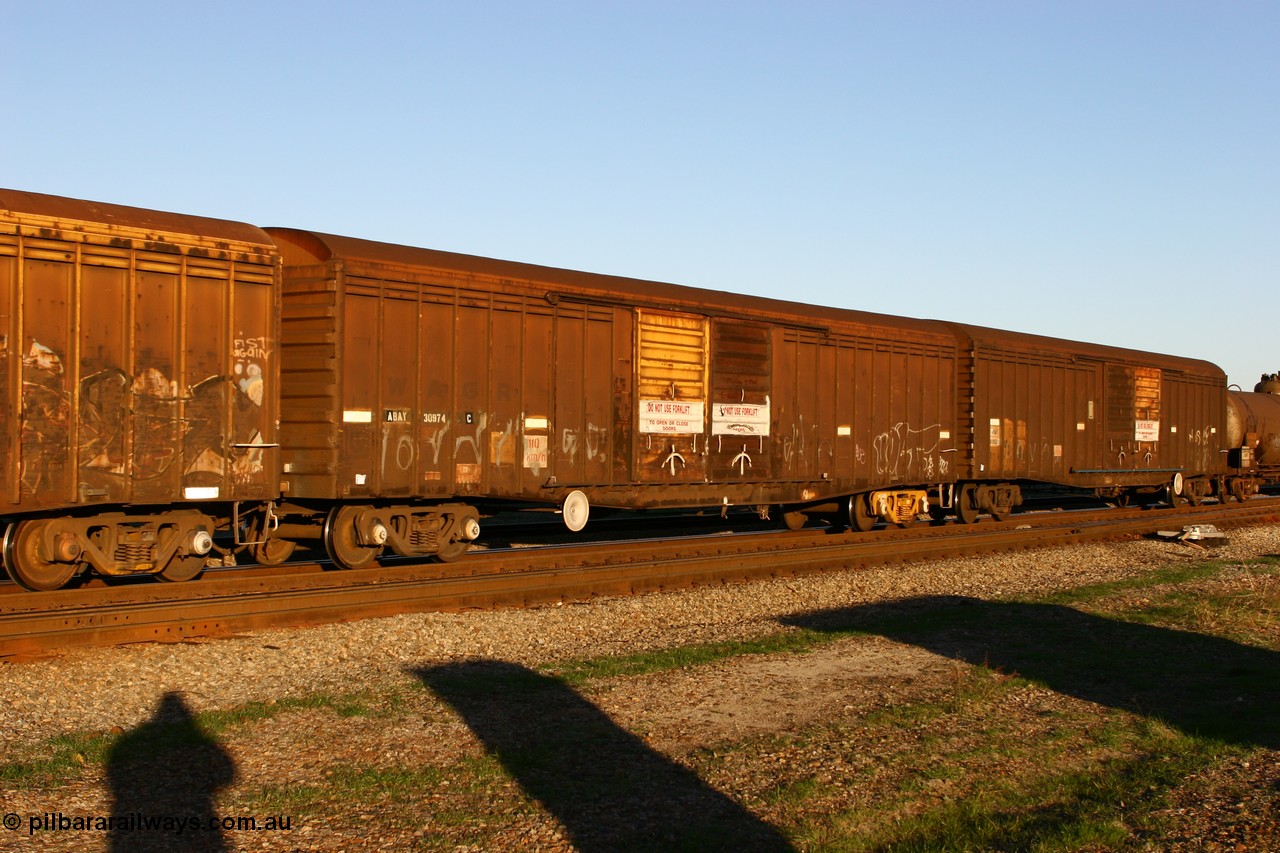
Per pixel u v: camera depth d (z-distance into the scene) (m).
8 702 8.18
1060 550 19.42
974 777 7.18
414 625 11.36
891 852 5.89
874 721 8.35
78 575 12.79
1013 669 10.19
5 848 5.58
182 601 10.98
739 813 6.42
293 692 8.87
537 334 15.25
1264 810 6.59
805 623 12.48
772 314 18.64
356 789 6.61
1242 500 32.81
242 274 12.34
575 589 13.71
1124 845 6.04
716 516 20.75
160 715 8.11
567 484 15.55
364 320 13.27
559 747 7.53
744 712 8.53
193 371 11.90
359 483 13.19
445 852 5.75
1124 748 7.88
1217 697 9.34
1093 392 26.09
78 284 10.96
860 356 20.33
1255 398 34.12
